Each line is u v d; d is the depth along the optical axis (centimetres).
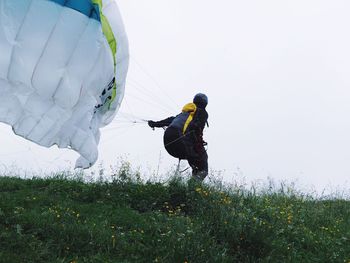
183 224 979
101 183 1158
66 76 985
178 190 1116
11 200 1003
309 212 1184
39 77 966
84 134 1015
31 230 880
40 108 981
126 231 945
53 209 991
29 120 976
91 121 1079
